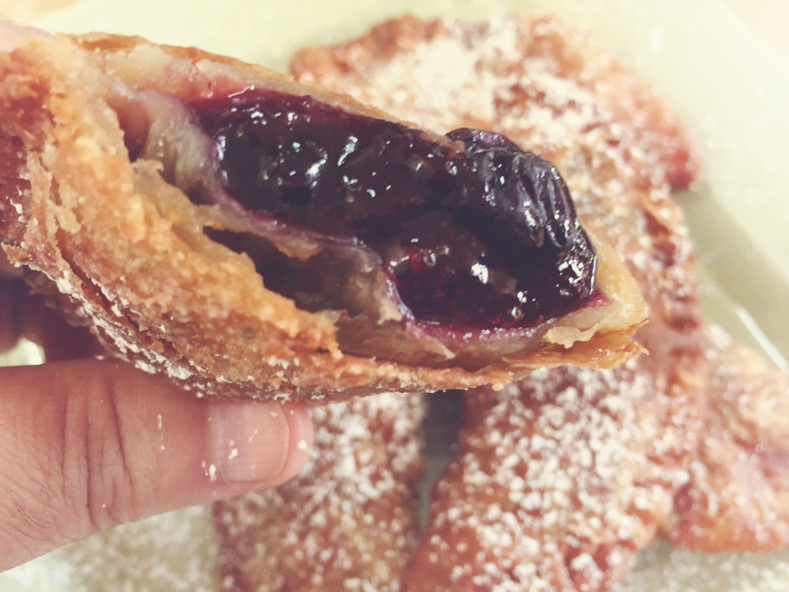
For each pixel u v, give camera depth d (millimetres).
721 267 163
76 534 102
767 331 159
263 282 79
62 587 144
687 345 151
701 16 172
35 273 102
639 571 144
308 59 166
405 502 149
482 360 88
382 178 82
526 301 87
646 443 141
